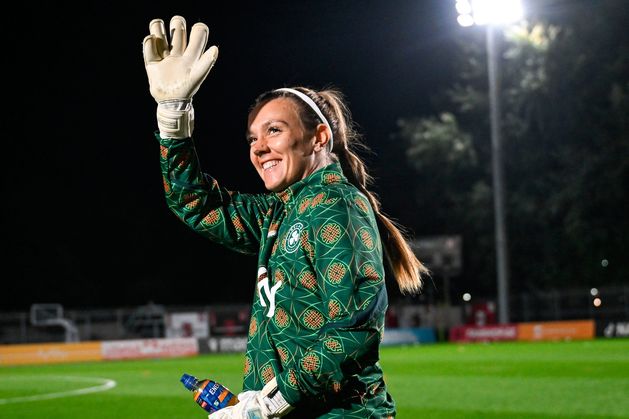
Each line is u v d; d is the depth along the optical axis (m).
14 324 55.00
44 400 18.69
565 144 52.88
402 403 16.20
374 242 3.71
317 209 3.75
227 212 4.57
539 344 38.25
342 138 4.33
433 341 47.28
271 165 4.04
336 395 3.71
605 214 51.78
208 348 43.31
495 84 41.53
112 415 15.67
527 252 55.34
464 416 14.12
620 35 50.66
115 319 49.06
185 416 15.24
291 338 3.75
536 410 14.55
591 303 49.25
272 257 3.90
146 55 4.28
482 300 53.66
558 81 52.50
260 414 3.63
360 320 3.55
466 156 57.22
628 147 49.88
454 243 48.06
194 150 4.48
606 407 14.65
